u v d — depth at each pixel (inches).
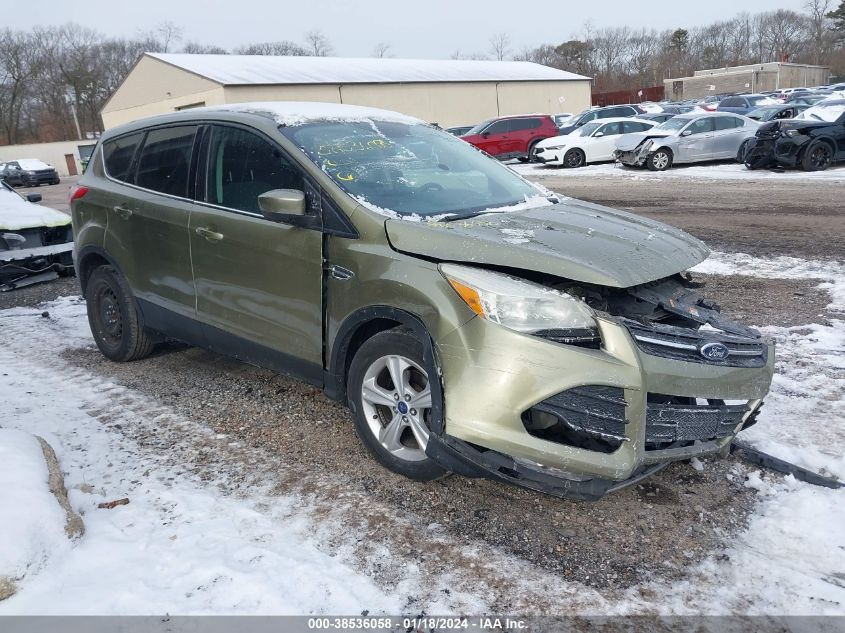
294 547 116.3
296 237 144.9
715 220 432.5
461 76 1776.6
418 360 126.0
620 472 112.0
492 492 133.8
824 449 144.7
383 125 173.5
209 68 1503.4
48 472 130.6
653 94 2726.4
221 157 165.8
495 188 163.6
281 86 1455.5
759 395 128.2
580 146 885.2
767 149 650.2
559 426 117.4
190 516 125.6
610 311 122.8
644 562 112.5
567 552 115.3
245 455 149.9
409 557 113.9
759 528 120.4
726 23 3991.1
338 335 139.9
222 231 160.6
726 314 243.0
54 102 3004.4
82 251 207.6
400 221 133.1
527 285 117.1
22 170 1397.6
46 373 203.9
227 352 171.9
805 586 105.2
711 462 143.3
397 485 136.3
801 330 221.6
